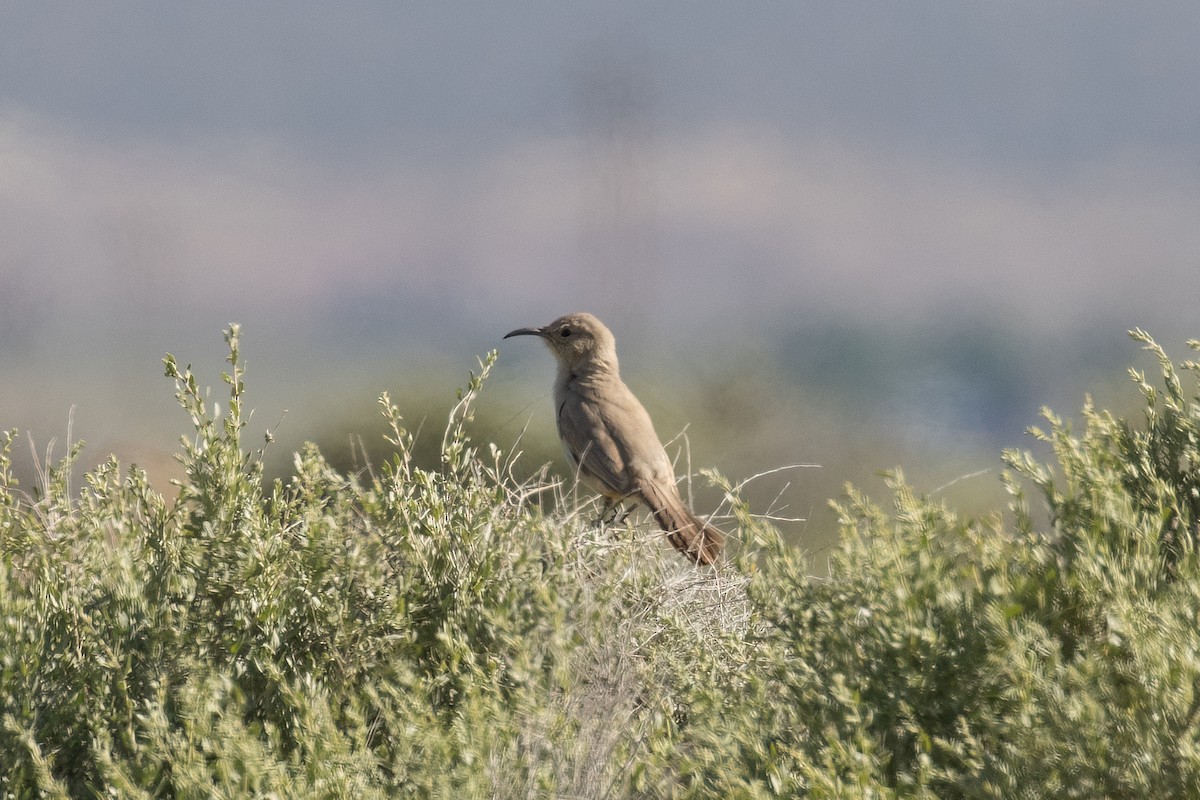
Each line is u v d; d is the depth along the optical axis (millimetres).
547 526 8945
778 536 7578
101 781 7180
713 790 6410
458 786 6449
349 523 8836
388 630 8133
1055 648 6469
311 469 8852
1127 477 7934
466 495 9016
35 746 6574
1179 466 8117
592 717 7293
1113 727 6043
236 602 7879
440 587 8398
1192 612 6465
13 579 8195
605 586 8625
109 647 7551
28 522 8750
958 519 7477
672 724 7418
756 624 8430
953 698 6586
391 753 7176
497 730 6859
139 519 8977
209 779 6375
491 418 18953
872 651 6863
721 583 10023
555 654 7438
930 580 6938
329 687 7855
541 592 7785
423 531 8555
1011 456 7574
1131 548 7156
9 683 7301
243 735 6602
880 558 7062
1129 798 5934
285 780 6480
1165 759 5887
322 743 6758
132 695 7531
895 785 6543
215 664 7820
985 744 6492
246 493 8305
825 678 6887
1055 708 6059
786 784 6207
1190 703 5957
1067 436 7746
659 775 6727
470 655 7551
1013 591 6891
